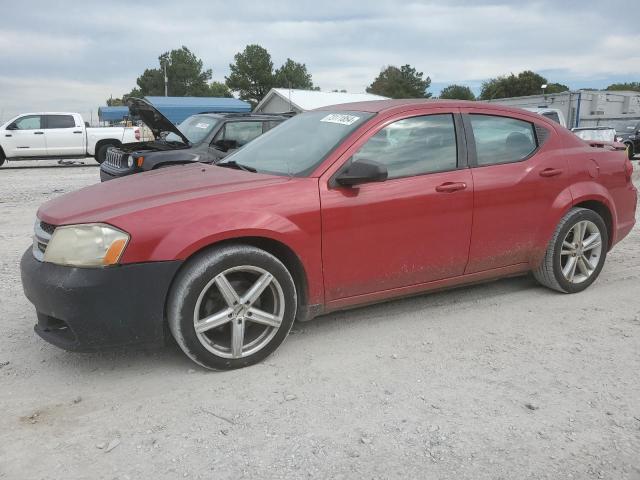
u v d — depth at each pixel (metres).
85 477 2.44
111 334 3.10
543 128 4.61
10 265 5.72
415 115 4.00
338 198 3.58
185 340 3.22
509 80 94.88
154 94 98.25
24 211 9.23
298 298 3.69
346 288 3.74
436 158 4.02
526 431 2.79
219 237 3.21
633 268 5.59
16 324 4.12
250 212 3.33
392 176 3.82
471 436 2.74
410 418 2.90
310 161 3.74
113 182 3.98
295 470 2.49
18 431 2.77
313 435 2.75
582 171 4.66
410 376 3.35
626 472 2.49
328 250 3.58
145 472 2.47
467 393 3.15
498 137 4.35
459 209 4.01
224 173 3.89
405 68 102.06
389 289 3.92
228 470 2.48
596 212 4.94
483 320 4.22
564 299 4.66
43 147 18.33
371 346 3.76
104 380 3.30
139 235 3.07
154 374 3.37
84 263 3.04
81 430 2.79
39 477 2.43
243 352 3.42
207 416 2.91
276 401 3.06
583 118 42.25
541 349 3.71
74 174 16.03
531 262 4.54
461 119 4.18
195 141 9.48
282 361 3.54
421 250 3.93
